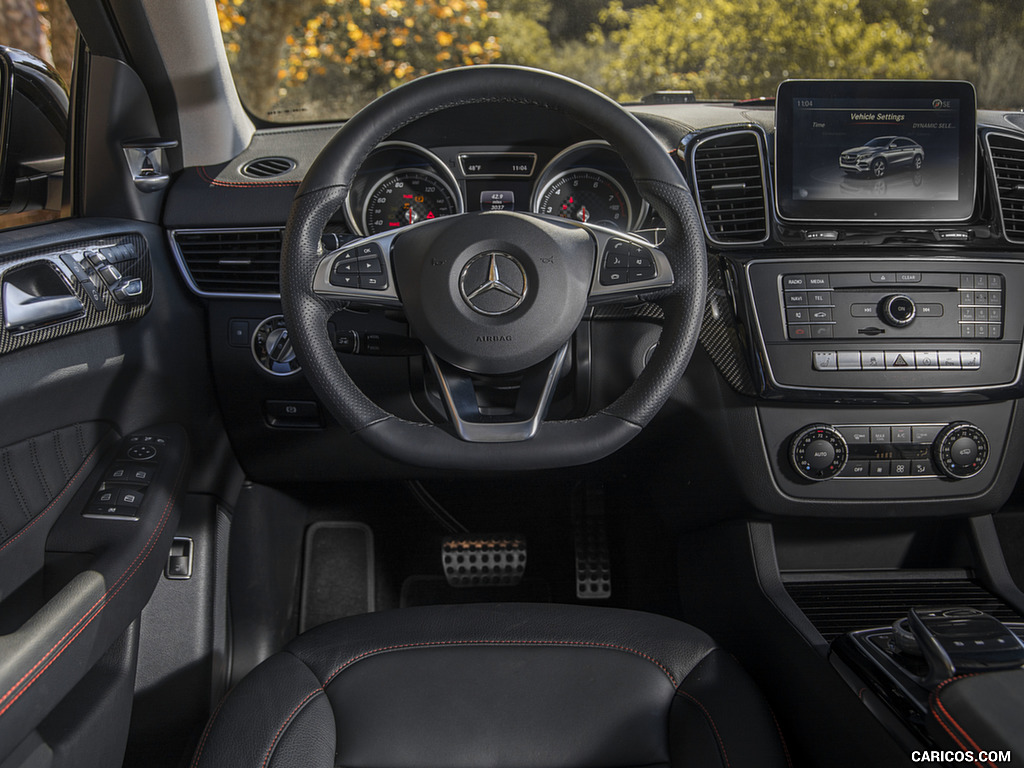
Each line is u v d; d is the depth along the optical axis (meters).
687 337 1.17
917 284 1.42
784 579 1.57
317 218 1.12
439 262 1.11
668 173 1.15
